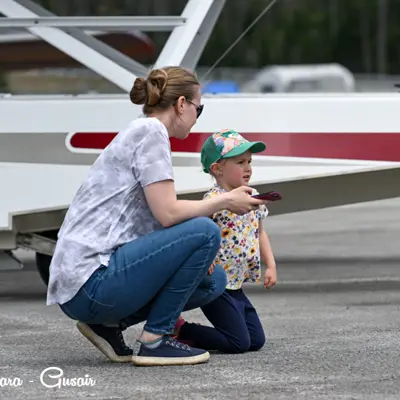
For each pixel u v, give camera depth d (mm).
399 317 16234
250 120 17922
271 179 17984
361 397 11312
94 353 13789
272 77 76375
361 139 17969
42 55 26781
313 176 17984
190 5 18719
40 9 19766
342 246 25797
